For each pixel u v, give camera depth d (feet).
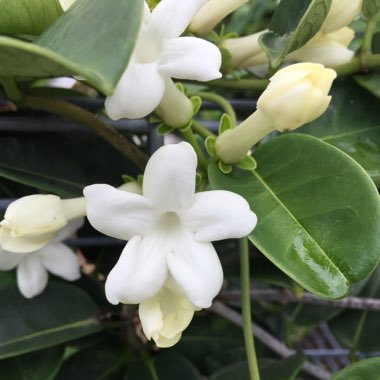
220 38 0.77
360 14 0.72
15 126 0.72
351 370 0.65
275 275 0.78
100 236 0.86
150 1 0.69
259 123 0.61
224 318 0.99
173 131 0.73
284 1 0.70
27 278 0.70
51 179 0.76
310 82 0.55
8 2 0.58
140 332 0.91
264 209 0.61
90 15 0.51
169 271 0.58
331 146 0.61
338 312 0.99
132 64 0.54
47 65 0.51
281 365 0.85
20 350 0.76
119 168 0.81
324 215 0.58
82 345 0.88
